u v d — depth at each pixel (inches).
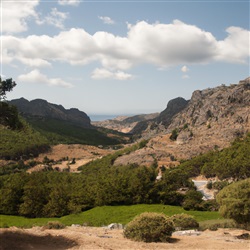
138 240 786.2
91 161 7130.9
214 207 2297.0
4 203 2465.6
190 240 818.8
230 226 1169.4
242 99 7726.4
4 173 5930.1
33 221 2059.5
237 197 1024.2
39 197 2420.0
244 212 992.2
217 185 3440.0
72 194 2511.1
